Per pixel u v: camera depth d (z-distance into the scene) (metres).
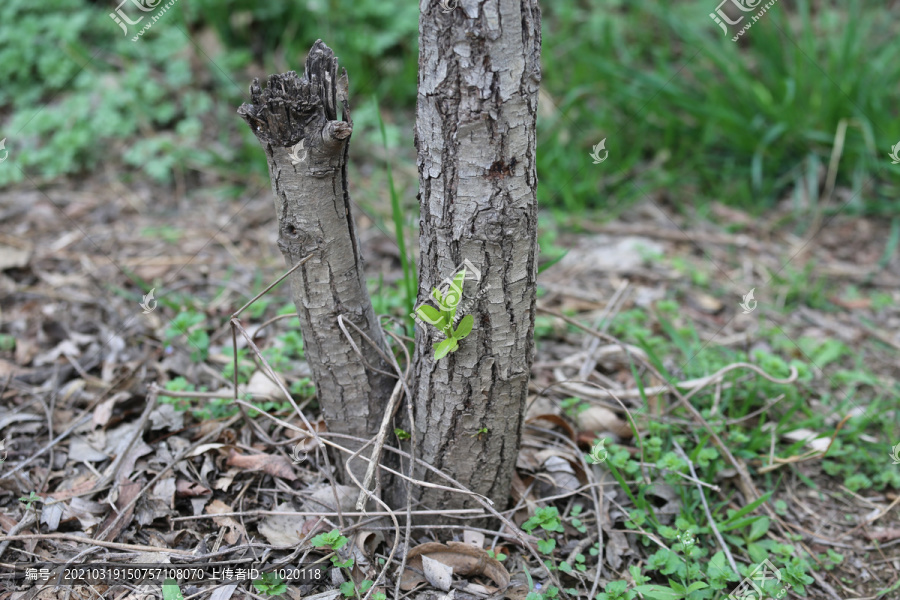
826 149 4.07
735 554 2.12
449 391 1.76
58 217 3.58
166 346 2.60
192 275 3.21
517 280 1.63
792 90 4.02
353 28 4.56
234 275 3.22
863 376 2.81
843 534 2.23
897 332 3.21
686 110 4.20
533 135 1.54
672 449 2.36
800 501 2.35
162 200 3.80
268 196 3.86
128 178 3.90
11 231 3.43
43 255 3.28
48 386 2.53
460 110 1.47
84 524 2.01
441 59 1.45
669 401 2.57
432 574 1.87
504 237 1.57
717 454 2.26
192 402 2.37
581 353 2.71
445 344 1.61
